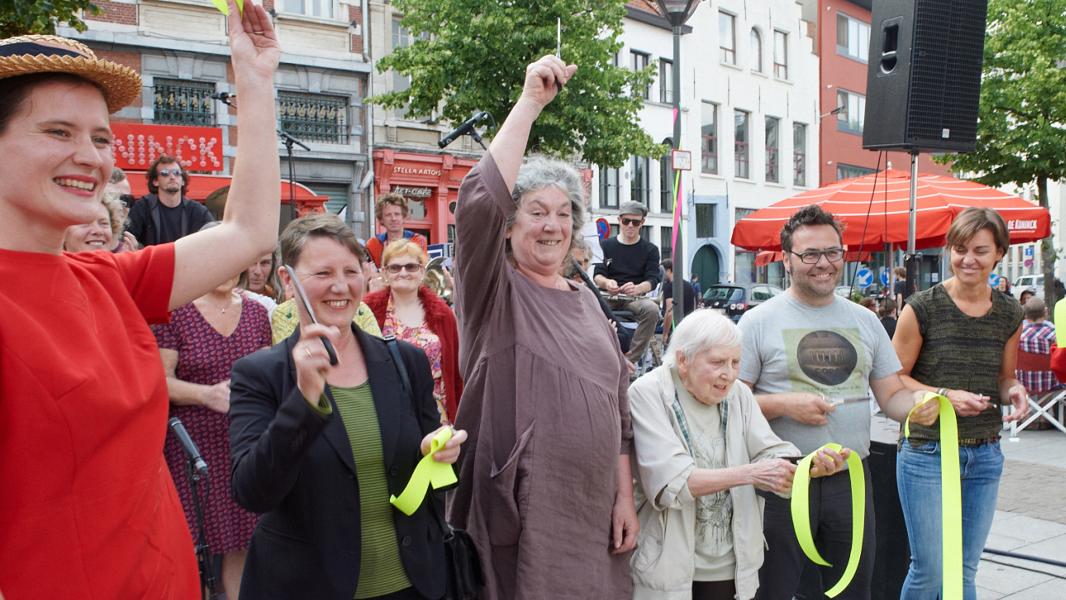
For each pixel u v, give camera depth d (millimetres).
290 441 1817
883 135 5305
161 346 3234
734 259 28016
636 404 2828
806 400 3057
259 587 2068
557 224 2545
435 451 2102
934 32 5105
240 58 1771
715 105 27031
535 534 2326
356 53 17719
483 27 13125
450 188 19641
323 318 2170
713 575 2828
